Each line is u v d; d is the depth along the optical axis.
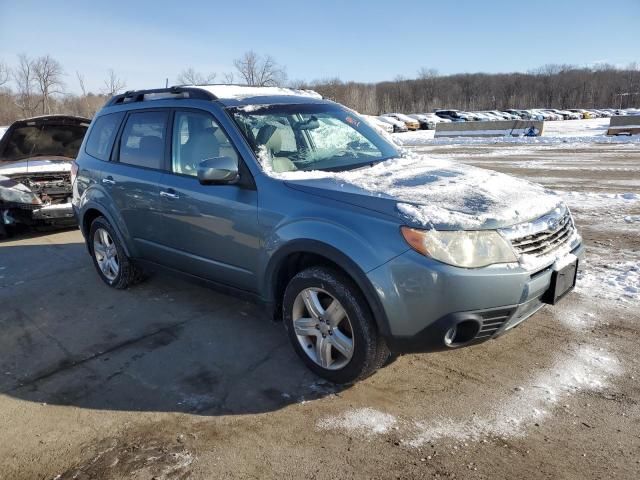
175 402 3.04
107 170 4.62
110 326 4.15
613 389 2.99
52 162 7.39
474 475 2.36
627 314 3.94
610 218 7.03
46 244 6.92
